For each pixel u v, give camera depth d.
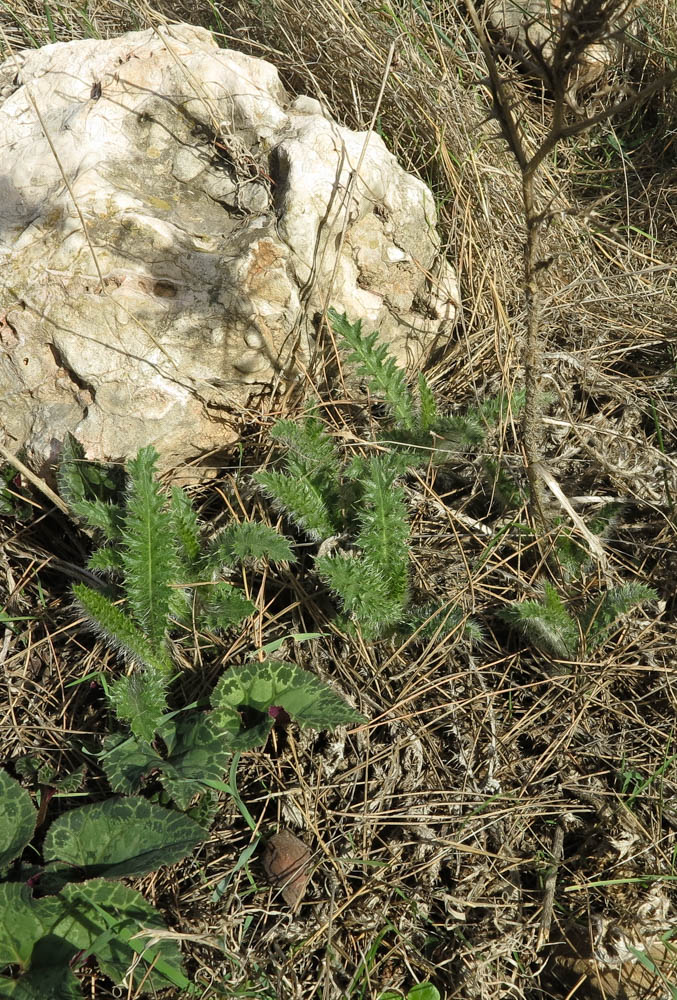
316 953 0.71
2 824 0.72
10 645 0.81
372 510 0.78
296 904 0.72
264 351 0.84
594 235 0.99
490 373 0.92
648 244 1.01
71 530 0.84
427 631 0.79
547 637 0.78
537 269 0.73
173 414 0.82
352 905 0.72
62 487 0.79
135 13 1.02
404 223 0.89
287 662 0.76
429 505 0.85
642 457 0.87
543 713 0.78
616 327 0.94
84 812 0.71
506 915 0.72
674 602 0.82
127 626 0.75
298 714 0.74
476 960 0.71
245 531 0.77
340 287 0.87
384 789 0.75
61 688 0.79
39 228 0.82
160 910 0.71
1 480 0.83
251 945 0.71
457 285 0.92
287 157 0.85
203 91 0.87
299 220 0.84
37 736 0.78
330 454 0.82
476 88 1.01
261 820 0.74
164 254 0.83
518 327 0.92
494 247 0.93
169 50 0.87
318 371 0.88
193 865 0.73
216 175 0.87
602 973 0.71
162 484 0.83
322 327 0.86
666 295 0.94
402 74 0.96
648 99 1.07
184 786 0.71
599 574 0.81
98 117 0.86
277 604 0.82
